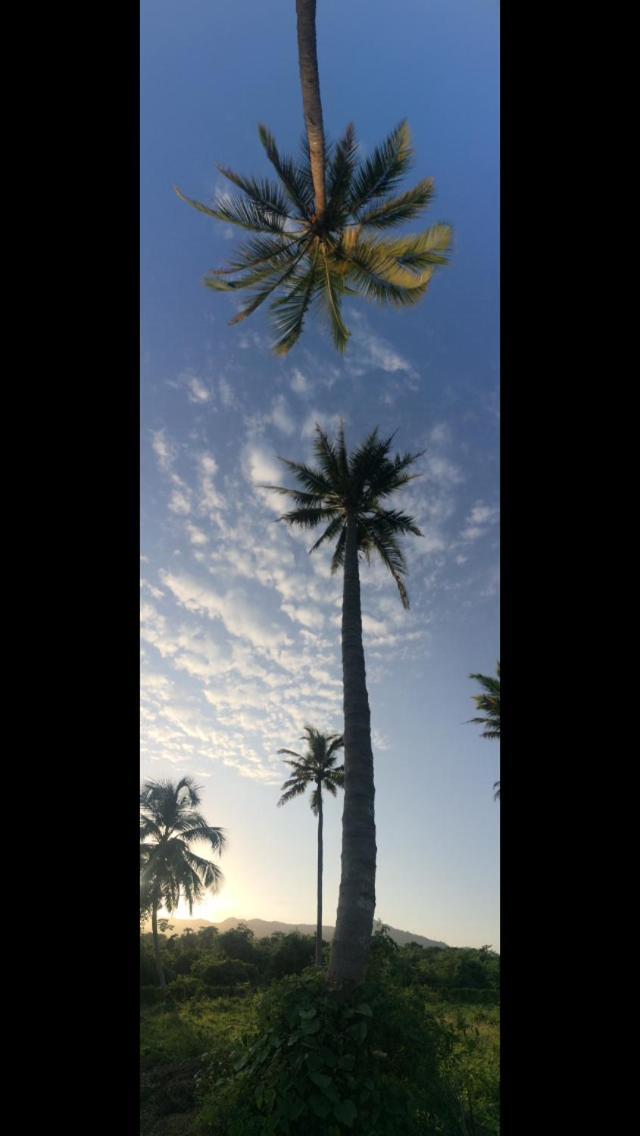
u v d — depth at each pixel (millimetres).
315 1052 9102
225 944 43000
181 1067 12797
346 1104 8508
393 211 18688
